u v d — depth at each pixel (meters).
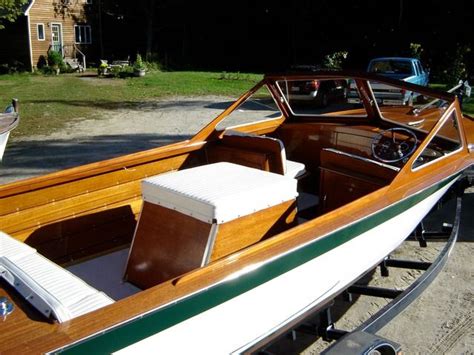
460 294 3.86
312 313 2.95
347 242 2.87
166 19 28.91
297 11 26.48
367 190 3.53
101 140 9.27
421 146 3.45
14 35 25.34
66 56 27.38
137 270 2.90
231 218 2.61
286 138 4.76
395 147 4.07
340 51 25.53
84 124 10.91
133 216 3.62
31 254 2.38
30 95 15.70
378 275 4.21
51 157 8.04
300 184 4.64
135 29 29.25
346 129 4.37
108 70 23.02
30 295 1.98
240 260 2.31
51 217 3.17
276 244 2.47
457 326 3.46
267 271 2.38
